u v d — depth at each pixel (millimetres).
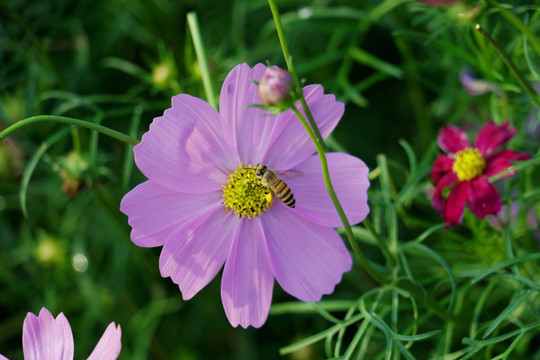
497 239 411
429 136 520
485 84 428
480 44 403
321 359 508
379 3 517
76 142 440
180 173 355
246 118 360
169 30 490
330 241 357
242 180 360
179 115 354
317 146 331
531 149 440
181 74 494
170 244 353
